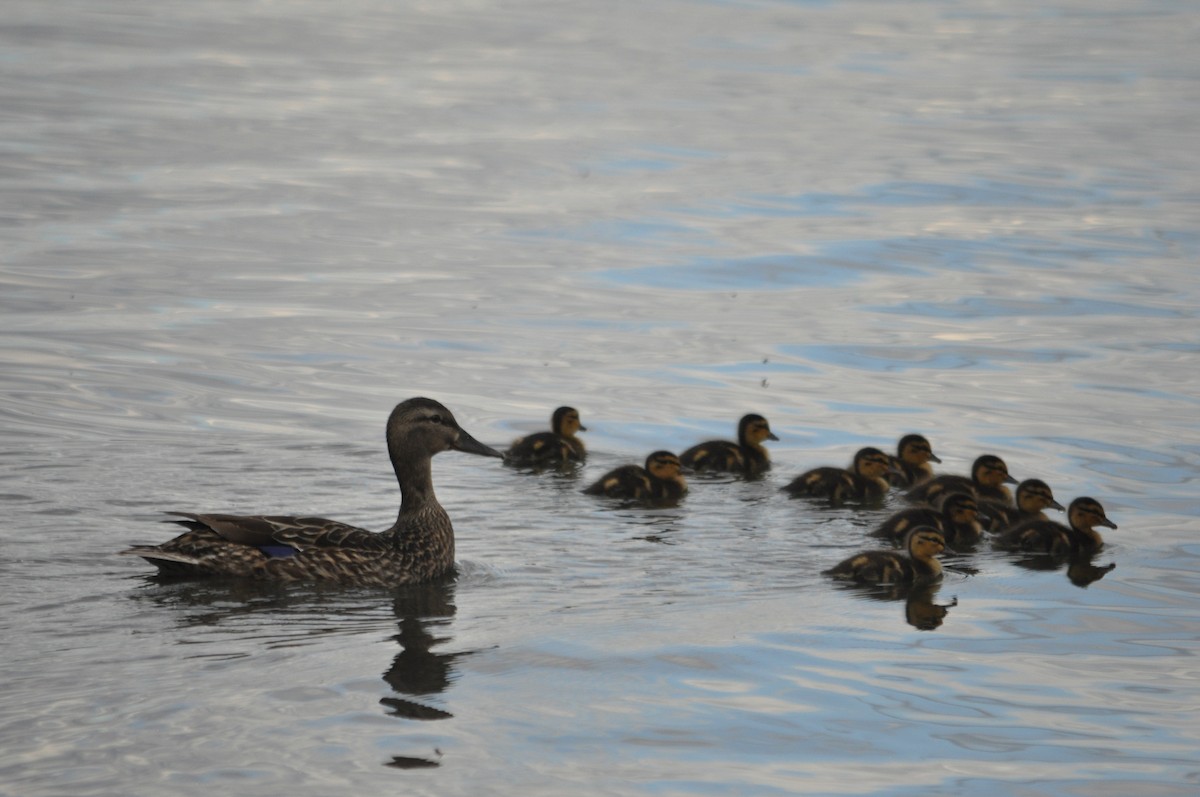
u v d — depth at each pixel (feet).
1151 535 45.57
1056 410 58.44
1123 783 28.50
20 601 36.70
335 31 173.37
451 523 43.70
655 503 48.83
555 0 204.85
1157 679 33.83
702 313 72.33
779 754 29.45
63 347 63.46
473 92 136.98
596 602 38.37
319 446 51.90
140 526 42.73
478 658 33.91
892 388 61.57
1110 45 169.68
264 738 29.19
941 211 94.43
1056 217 92.68
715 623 36.88
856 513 48.55
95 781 27.12
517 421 56.80
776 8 198.90
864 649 35.37
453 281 77.00
